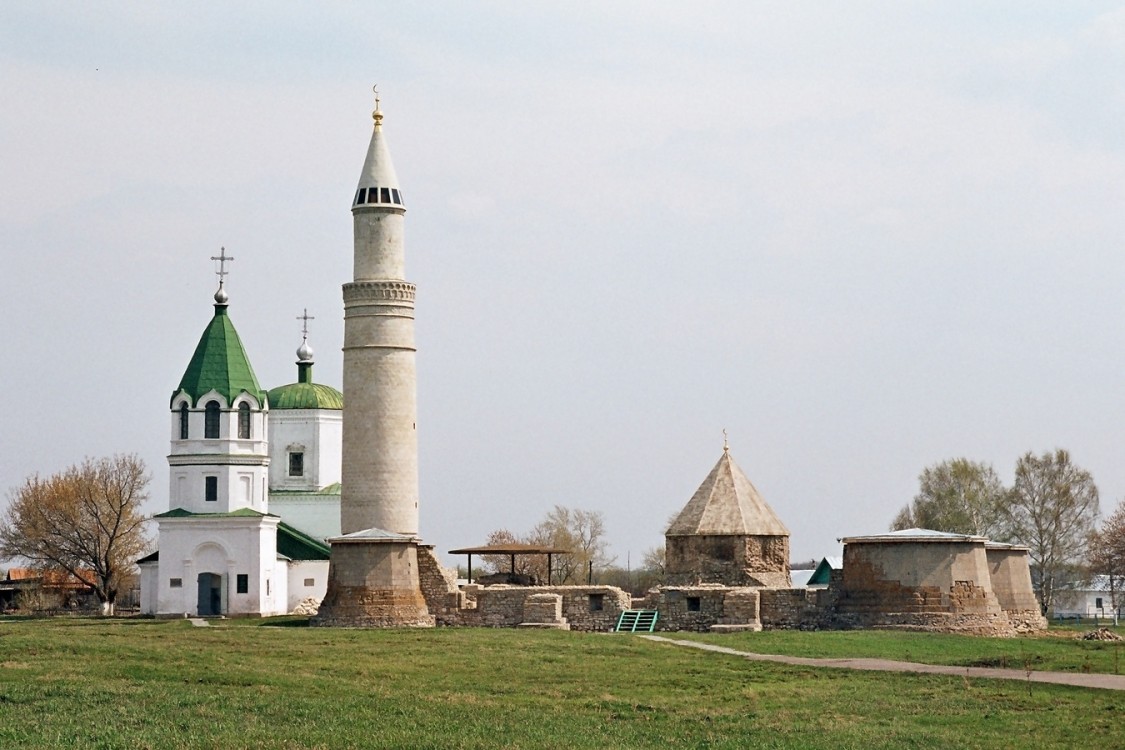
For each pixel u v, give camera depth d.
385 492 123.19
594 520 199.25
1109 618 178.75
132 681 71.38
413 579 106.69
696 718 64.62
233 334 137.00
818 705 67.75
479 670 77.88
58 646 82.19
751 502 118.56
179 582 131.88
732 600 101.00
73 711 62.75
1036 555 161.88
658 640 91.81
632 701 68.88
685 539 117.25
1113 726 62.53
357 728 60.00
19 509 153.00
